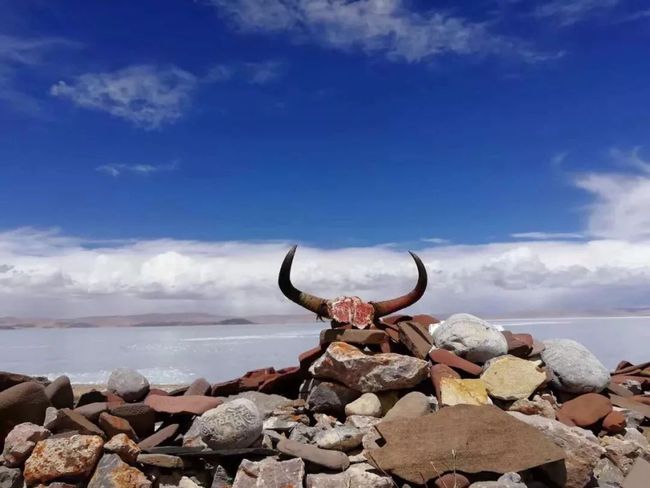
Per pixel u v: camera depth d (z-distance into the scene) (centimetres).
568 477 166
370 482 157
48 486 161
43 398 184
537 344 230
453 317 230
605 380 214
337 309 219
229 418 171
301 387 224
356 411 195
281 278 220
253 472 162
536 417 181
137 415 189
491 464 159
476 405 175
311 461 165
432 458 160
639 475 168
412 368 199
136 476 162
